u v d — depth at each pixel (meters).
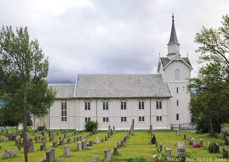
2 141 42.81
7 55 49.78
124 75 73.44
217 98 37.88
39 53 51.94
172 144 35.56
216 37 35.34
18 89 49.53
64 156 25.81
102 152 28.72
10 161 24.33
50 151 23.17
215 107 42.56
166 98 68.00
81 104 66.19
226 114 44.16
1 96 50.56
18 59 50.09
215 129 49.28
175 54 73.44
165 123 67.62
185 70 71.81
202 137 45.12
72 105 67.31
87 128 62.50
